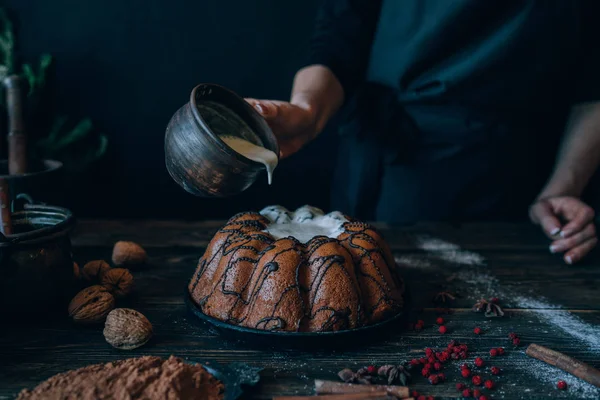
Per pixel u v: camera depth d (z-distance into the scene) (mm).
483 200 1107
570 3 949
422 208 1117
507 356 667
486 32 974
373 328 672
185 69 1490
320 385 596
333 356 658
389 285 721
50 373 615
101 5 1433
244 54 1490
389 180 1127
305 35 1479
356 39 1057
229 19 1461
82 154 1391
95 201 1540
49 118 1309
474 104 1022
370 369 626
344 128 1131
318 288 676
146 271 860
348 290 677
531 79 997
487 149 1066
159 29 1458
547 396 602
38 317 708
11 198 771
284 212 805
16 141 765
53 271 695
